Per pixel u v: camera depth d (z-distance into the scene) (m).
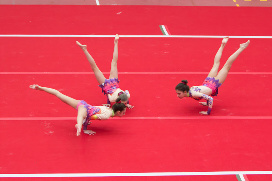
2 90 12.52
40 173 9.24
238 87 13.03
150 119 11.37
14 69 13.82
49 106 11.84
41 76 13.44
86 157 9.82
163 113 11.66
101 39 16.28
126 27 17.45
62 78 13.38
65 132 10.74
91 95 12.46
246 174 9.35
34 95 12.34
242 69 14.19
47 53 15.02
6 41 15.79
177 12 19.31
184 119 11.40
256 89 12.95
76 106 10.56
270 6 20.47
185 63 14.58
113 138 10.55
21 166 9.44
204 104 12.05
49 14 18.58
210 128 11.02
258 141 10.52
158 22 18.08
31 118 11.25
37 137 10.49
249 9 19.95
